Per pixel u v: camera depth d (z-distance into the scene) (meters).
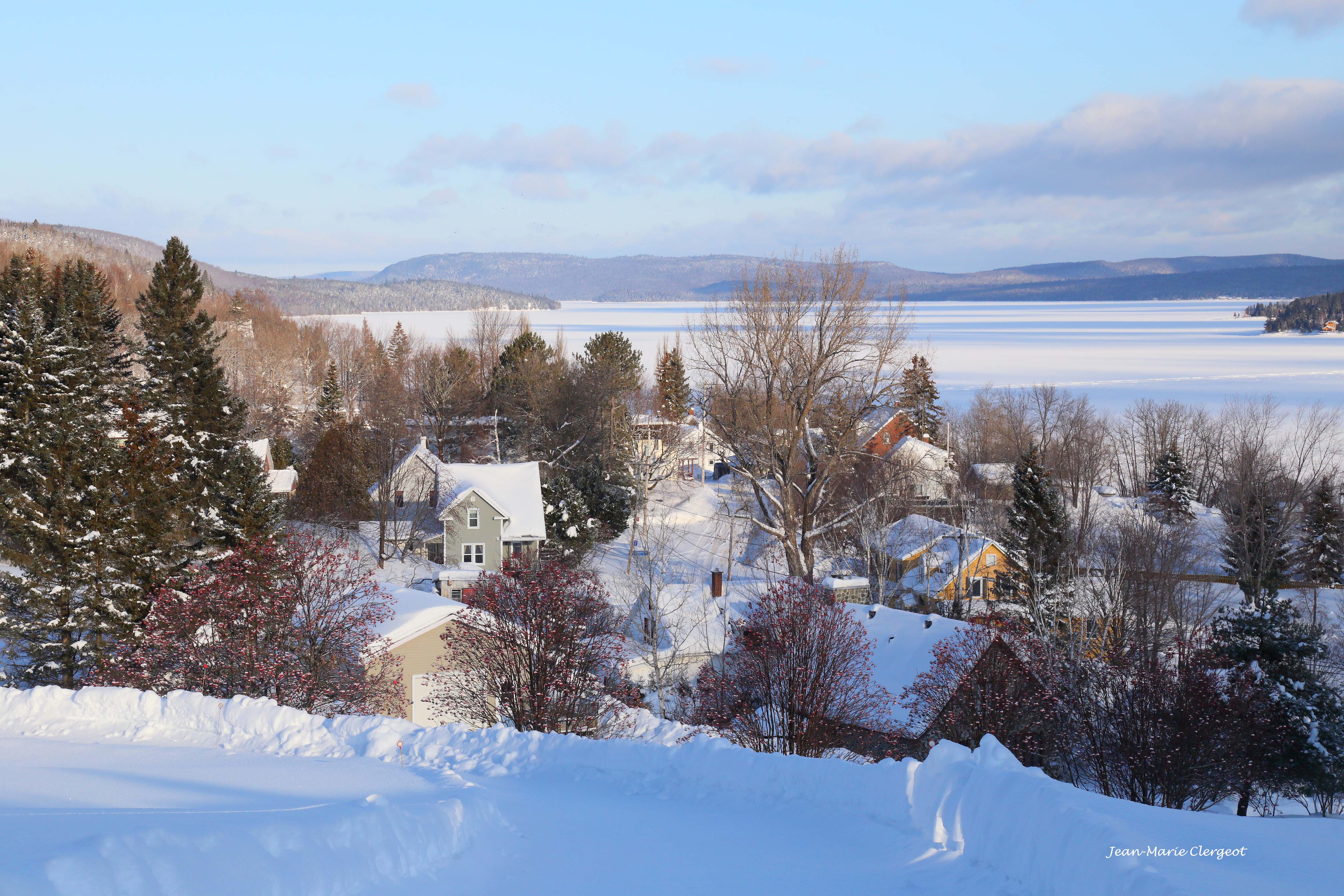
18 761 13.38
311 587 26.64
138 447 37.22
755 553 63.78
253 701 17.56
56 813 8.55
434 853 8.89
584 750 15.72
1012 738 27.25
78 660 31.66
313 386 121.06
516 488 62.34
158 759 14.05
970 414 100.50
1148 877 7.18
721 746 14.69
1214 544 72.00
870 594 50.47
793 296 41.41
